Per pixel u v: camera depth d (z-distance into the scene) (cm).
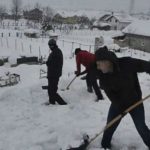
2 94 655
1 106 596
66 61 2350
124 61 319
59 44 3750
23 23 6981
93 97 647
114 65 311
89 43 4347
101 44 3516
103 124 468
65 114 529
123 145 397
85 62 630
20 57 2481
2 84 1378
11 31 5053
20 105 599
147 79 838
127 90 325
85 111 535
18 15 7781
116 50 3656
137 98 334
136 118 335
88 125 465
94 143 398
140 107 335
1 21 6750
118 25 7275
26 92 668
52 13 8019
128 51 3828
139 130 336
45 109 567
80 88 701
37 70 1922
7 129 474
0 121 510
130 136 418
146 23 4688
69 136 430
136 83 334
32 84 753
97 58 307
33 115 533
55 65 594
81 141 403
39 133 447
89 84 671
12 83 1412
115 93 334
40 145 411
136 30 4525
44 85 723
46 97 652
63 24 7525
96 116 508
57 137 427
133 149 391
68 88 701
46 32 5388
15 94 661
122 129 440
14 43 3619
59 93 670
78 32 6231
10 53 2861
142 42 4416
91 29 6944
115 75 317
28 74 1828
